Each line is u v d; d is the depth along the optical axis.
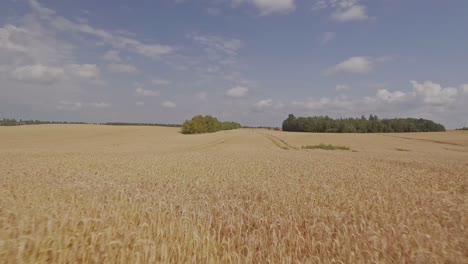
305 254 5.82
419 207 9.84
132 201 8.68
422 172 21.09
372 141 71.75
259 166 23.39
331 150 52.28
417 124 138.00
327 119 148.88
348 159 31.33
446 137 82.69
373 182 15.85
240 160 28.23
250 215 8.10
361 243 6.14
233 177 17.31
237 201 10.07
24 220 6.29
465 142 70.19
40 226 5.95
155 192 11.09
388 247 6.17
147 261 5.04
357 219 8.29
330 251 5.98
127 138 73.75
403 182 16.06
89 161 24.94
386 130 135.00
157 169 20.80
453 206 10.19
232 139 73.56
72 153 35.22
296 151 46.44
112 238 5.70
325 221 8.04
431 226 7.62
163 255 5.13
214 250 5.53
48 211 7.07
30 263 4.86
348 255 5.68
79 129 89.31
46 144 56.62
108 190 10.68
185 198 10.46
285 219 7.73
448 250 6.11
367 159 31.64
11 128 85.25
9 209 7.19
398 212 9.03
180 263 5.10
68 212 7.02
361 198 11.27
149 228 6.20
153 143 61.88
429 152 49.28
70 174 16.28
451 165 26.41
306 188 13.14
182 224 6.64
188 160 27.47
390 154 41.84
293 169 21.69
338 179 16.72
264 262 5.35
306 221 7.80
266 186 13.91
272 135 88.31
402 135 89.31
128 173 18.48
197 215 7.70
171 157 30.59
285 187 13.62
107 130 90.19
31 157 28.30
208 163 25.22
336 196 11.52
